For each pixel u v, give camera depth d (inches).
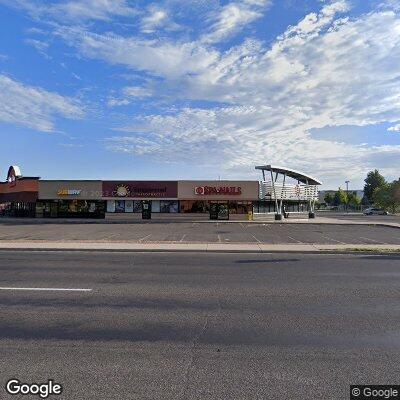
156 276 441.7
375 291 364.5
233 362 197.5
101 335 237.6
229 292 358.6
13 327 252.1
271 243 829.2
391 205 3398.1
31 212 2031.3
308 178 2295.8
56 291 360.2
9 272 466.0
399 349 216.4
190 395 163.8
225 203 1948.8
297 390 168.9
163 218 1952.5
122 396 162.9
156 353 208.8
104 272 467.8
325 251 680.4
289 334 240.8
